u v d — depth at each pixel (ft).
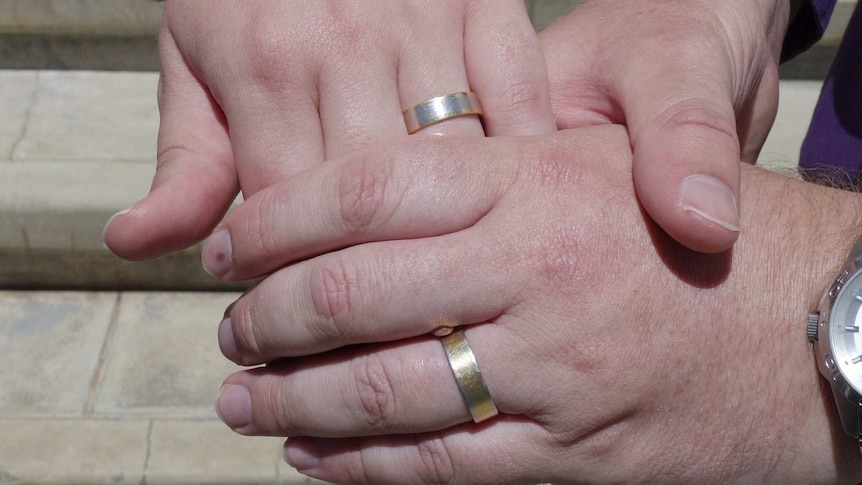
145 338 2.52
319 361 1.24
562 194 1.22
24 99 2.78
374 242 1.22
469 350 1.20
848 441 1.22
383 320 1.20
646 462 1.23
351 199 1.22
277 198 1.25
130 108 2.78
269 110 1.33
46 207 2.46
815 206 1.26
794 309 1.22
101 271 2.60
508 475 1.24
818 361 1.21
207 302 2.64
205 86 1.40
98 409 2.35
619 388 1.20
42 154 2.59
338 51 1.32
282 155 1.33
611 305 1.20
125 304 2.61
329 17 1.32
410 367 1.21
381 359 1.22
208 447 2.28
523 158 1.24
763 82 1.53
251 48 1.32
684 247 1.21
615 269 1.20
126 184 2.50
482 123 1.37
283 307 1.23
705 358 1.21
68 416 2.33
